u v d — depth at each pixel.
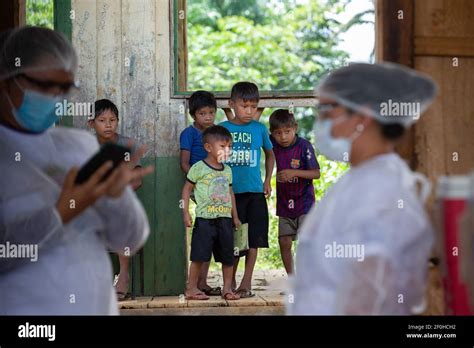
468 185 2.73
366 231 2.62
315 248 2.75
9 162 3.00
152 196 6.56
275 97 6.68
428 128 3.74
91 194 2.97
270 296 6.29
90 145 3.27
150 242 6.55
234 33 15.30
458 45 3.75
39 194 2.99
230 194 6.17
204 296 6.08
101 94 6.55
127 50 6.57
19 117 3.06
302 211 6.45
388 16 3.71
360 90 2.81
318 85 2.96
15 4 3.83
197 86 14.61
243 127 6.36
